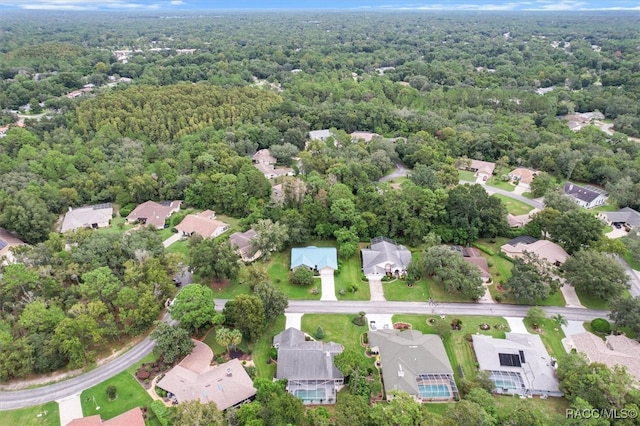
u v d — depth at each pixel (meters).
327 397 68.94
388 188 131.88
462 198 112.94
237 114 195.50
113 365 75.56
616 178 139.75
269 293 83.00
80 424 61.75
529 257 95.19
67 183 135.88
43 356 72.25
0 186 125.38
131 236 100.81
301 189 124.12
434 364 72.81
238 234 112.19
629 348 76.19
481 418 58.72
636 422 59.44
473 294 89.69
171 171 144.25
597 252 94.00
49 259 93.69
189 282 97.94
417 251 111.00
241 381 69.19
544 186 140.00
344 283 99.00
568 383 66.88
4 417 66.06
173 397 68.31
